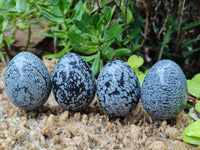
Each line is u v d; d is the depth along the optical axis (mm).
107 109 305
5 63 504
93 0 457
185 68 508
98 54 391
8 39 426
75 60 302
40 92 302
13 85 296
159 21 472
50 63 404
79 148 278
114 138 290
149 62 506
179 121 316
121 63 302
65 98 302
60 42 495
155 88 293
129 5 479
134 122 313
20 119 313
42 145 281
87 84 302
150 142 287
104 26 391
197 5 505
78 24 366
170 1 452
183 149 283
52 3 407
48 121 301
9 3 397
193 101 390
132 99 299
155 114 303
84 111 330
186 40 530
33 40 532
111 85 294
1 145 278
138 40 467
